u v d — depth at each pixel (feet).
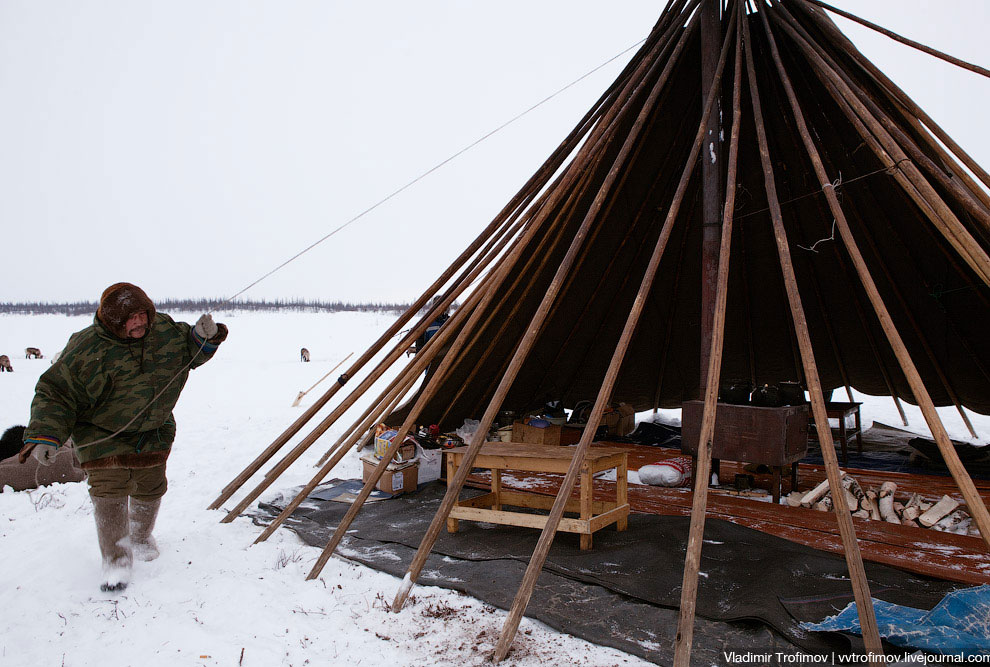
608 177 13.66
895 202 19.72
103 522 10.85
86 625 9.51
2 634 9.14
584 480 12.55
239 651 8.80
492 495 15.10
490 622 9.71
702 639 8.98
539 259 19.70
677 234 23.99
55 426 10.30
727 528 13.70
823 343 27.09
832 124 18.86
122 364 10.98
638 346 28.27
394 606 10.26
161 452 11.78
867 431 28.96
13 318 217.97
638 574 11.19
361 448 21.65
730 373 29.43
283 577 11.64
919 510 15.21
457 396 23.06
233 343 127.24
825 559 11.78
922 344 23.94
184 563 12.16
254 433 28.76
